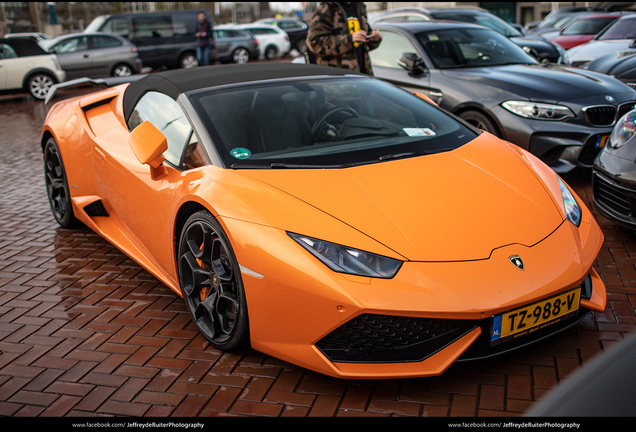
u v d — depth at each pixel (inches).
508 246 79.9
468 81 195.0
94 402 83.1
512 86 183.0
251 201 86.6
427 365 76.1
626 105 173.9
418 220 82.0
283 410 78.6
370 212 82.9
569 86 179.3
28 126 364.8
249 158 97.7
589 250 85.6
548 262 79.7
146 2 1911.9
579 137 168.9
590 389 35.0
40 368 93.1
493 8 1221.7
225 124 104.0
